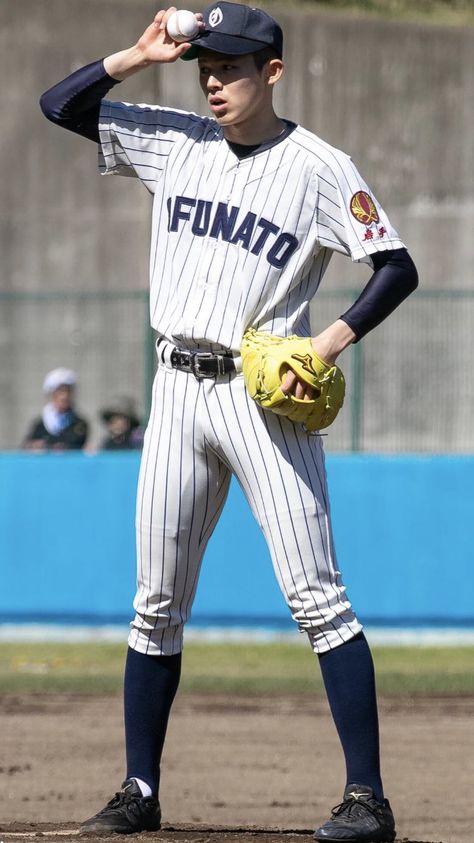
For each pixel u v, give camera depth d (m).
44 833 14.98
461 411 61.06
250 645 40.62
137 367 63.53
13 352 64.19
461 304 60.97
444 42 68.00
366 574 41.69
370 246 13.84
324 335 13.77
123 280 66.12
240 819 20.75
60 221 66.12
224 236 13.99
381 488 41.75
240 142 14.09
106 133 14.85
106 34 67.25
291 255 13.99
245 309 13.95
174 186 14.45
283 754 26.69
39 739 27.80
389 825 14.09
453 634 41.72
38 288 66.06
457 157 68.12
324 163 13.91
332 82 67.62
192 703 32.31
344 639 14.23
